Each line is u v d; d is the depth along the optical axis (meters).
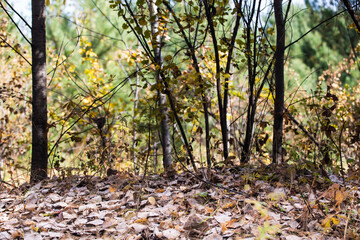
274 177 3.62
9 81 9.32
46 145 4.81
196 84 4.38
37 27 4.76
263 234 1.97
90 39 12.41
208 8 4.48
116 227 2.54
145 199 3.17
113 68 12.42
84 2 10.84
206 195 3.11
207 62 6.70
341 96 8.82
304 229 2.36
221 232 2.36
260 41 5.01
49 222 2.72
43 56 4.82
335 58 11.43
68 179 4.04
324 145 4.55
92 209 2.95
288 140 6.95
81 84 10.22
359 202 2.91
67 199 3.32
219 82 4.89
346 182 3.68
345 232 2.12
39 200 3.33
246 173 3.75
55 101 12.23
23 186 4.07
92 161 4.71
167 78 4.36
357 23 3.88
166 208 2.88
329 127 4.47
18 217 2.85
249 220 2.44
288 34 11.88
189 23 4.37
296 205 2.84
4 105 9.12
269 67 4.89
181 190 3.46
